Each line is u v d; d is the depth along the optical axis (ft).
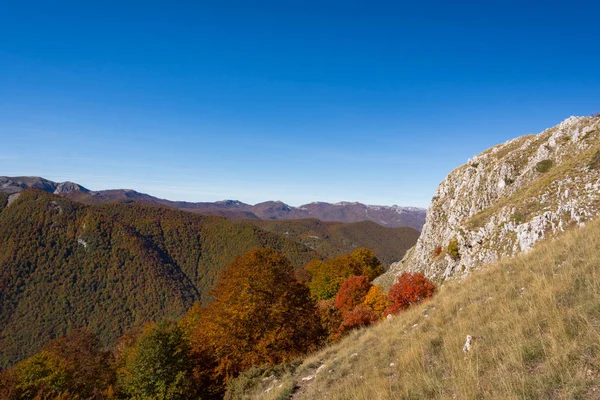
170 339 90.63
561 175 110.11
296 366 52.49
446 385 22.90
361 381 31.22
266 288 77.87
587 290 24.79
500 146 200.85
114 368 126.82
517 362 20.57
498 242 108.88
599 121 132.77
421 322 40.52
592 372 17.10
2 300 615.98
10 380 105.81
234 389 53.83
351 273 232.12
